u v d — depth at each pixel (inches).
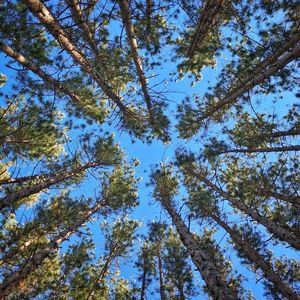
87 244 456.1
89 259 447.5
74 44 316.2
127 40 356.8
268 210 490.9
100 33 334.0
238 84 425.4
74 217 439.2
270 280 390.9
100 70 349.7
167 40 390.3
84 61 339.0
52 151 430.3
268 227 411.2
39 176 413.1
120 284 550.6
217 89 449.4
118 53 356.5
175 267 498.0
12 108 384.2
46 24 273.9
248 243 420.5
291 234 373.7
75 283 436.8
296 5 329.1
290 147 445.7
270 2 331.0
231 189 521.7
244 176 513.3
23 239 399.2
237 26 369.7
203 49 391.9
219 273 364.5
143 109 430.0
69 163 441.7
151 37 357.1
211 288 332.8
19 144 379.9
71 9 293.9
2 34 282.8
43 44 325.7
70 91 362.6
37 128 364.5
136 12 313.6
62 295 410.9
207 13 336.5
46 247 390.6
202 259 390.0
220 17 374.0
